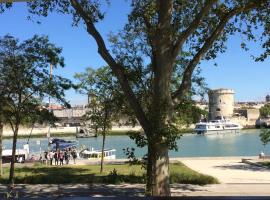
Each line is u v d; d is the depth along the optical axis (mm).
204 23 18625
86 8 17375
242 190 23203
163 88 16469
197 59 17344
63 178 27203
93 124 35875
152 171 16469
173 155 84125
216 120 173125
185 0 18188
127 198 4723
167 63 16422
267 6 17375
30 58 27719
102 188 23828
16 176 28703
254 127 188375
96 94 33594
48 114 29125
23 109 28078
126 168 36406
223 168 37781
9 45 27625
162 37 16344
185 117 25547
